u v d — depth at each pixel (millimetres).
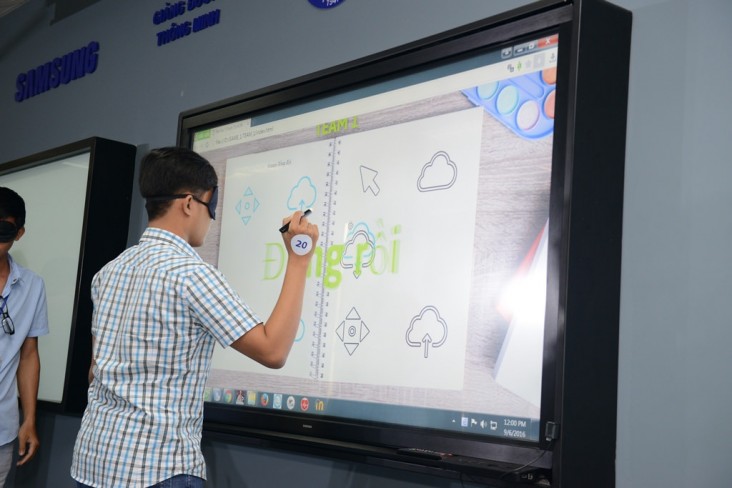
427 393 1810
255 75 2570
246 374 2295
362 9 2256
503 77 1768
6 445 2738
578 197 1540
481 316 1730
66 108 3443
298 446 2074
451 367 1771
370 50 2213
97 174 2893
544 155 1658
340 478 2049
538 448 1538
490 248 1737
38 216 3256
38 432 3096
